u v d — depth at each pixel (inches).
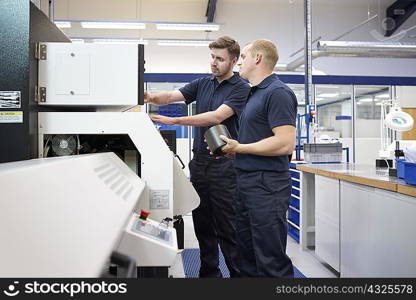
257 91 68.2
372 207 79.6
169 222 46.6
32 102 49.3
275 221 62.8
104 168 39.2
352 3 304.7
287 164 65.4
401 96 274.5
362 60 299.1
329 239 105.0
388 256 73.2
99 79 53.2
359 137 276.4
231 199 83.2
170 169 52.5
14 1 47.6
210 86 89.2
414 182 64.1
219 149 63.1
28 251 16.3
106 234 24.0
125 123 52.2
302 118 207.0
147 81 234.7
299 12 301.7
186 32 294.2
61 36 65.1
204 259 89.7
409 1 283.1
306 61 168.1
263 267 62.4
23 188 19.6
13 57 47.8
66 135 53.4
